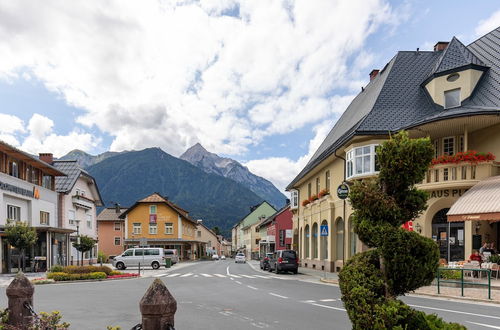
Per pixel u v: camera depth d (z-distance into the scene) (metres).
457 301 11.91
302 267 34.59
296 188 39.84
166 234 59.66
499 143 18.33
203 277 23.81
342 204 24.22
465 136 18.98
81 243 33.75
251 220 97.75
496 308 10.48
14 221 25.41
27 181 29.52
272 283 19.17
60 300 12.73
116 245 65.38
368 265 4.62
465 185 17.61
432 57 26.59
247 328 8.09
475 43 25.62
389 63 29.14
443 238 19.19
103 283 19.75
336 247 25.84
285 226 49.91
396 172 4.73
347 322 8.65
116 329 4.50
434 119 18.16
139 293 14.84
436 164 18.62
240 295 13.82
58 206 36.19
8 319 6.11
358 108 30.14
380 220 4.66
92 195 45.16
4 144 25.14
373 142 20.58
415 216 4.88
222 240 133.88
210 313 9.88
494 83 19.77
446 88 20.98
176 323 8.62
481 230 17.97
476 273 16.19
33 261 27.89
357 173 21.19
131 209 59.84
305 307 10.85
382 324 4.08
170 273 28.31
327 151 26.98
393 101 23.06
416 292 13.84
